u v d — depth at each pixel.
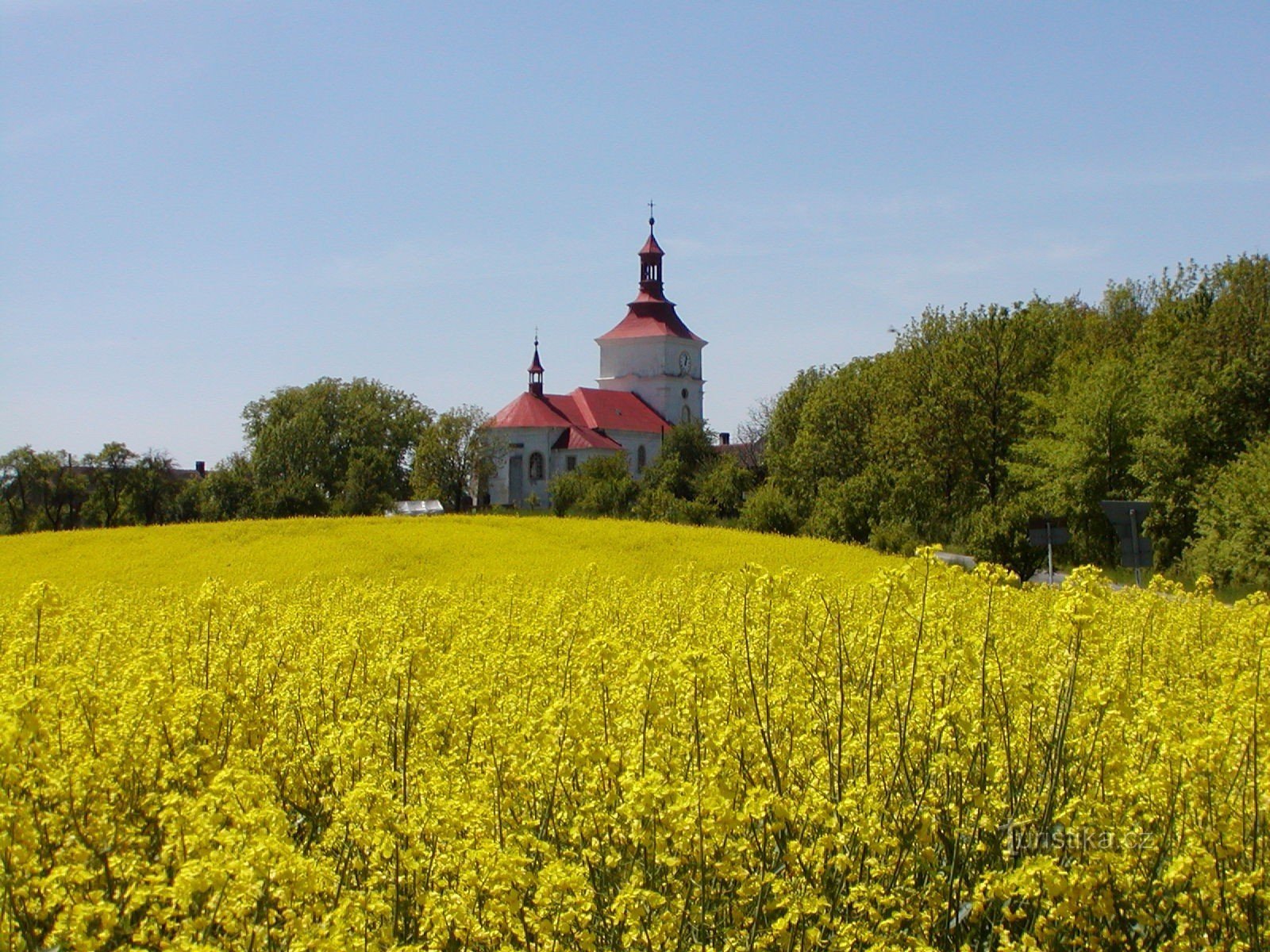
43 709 5.54
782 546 36.47
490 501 115.31
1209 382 47.53
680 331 137.00
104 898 5.30
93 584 26.94
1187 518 44.47
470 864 5.27
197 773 6.77
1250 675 6.49
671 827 5.44
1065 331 70.06
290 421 101.44
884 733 6.72
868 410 70.69
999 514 32.12
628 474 94.25
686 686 6.34
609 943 5.56
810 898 5.08
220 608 11.69
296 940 4.60
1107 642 10.29
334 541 38.50
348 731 6.59
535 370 124.25
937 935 5.66
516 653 9.65
